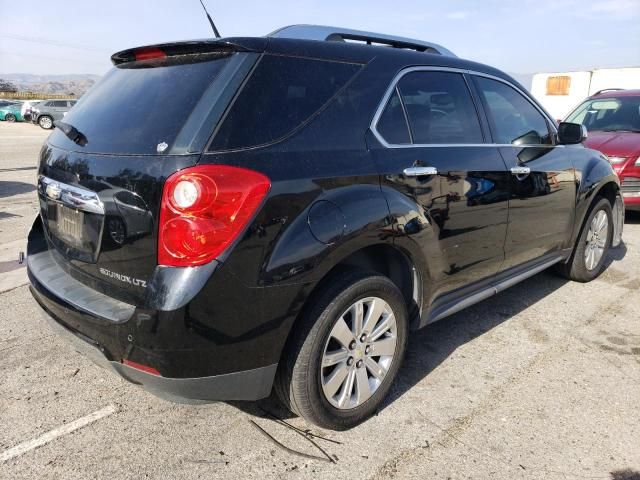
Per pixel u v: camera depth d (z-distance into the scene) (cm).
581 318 393
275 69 227
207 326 197
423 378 307
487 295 336
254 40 229
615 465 236
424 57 303
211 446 245
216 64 224
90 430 255
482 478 227
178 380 202
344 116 246
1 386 291
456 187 289
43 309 250
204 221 193
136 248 204
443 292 298
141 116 224
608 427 262
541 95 1756
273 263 207
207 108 208
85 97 278
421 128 284
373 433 256
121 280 212
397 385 299
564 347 347
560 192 387
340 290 233
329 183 227
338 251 226
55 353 329
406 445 248
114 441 247
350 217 230
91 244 225
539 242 378
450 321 388
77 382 297
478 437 254
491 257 329
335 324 236
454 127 307
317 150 229
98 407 274
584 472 231
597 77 1602
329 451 243
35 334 353
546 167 370
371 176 245
